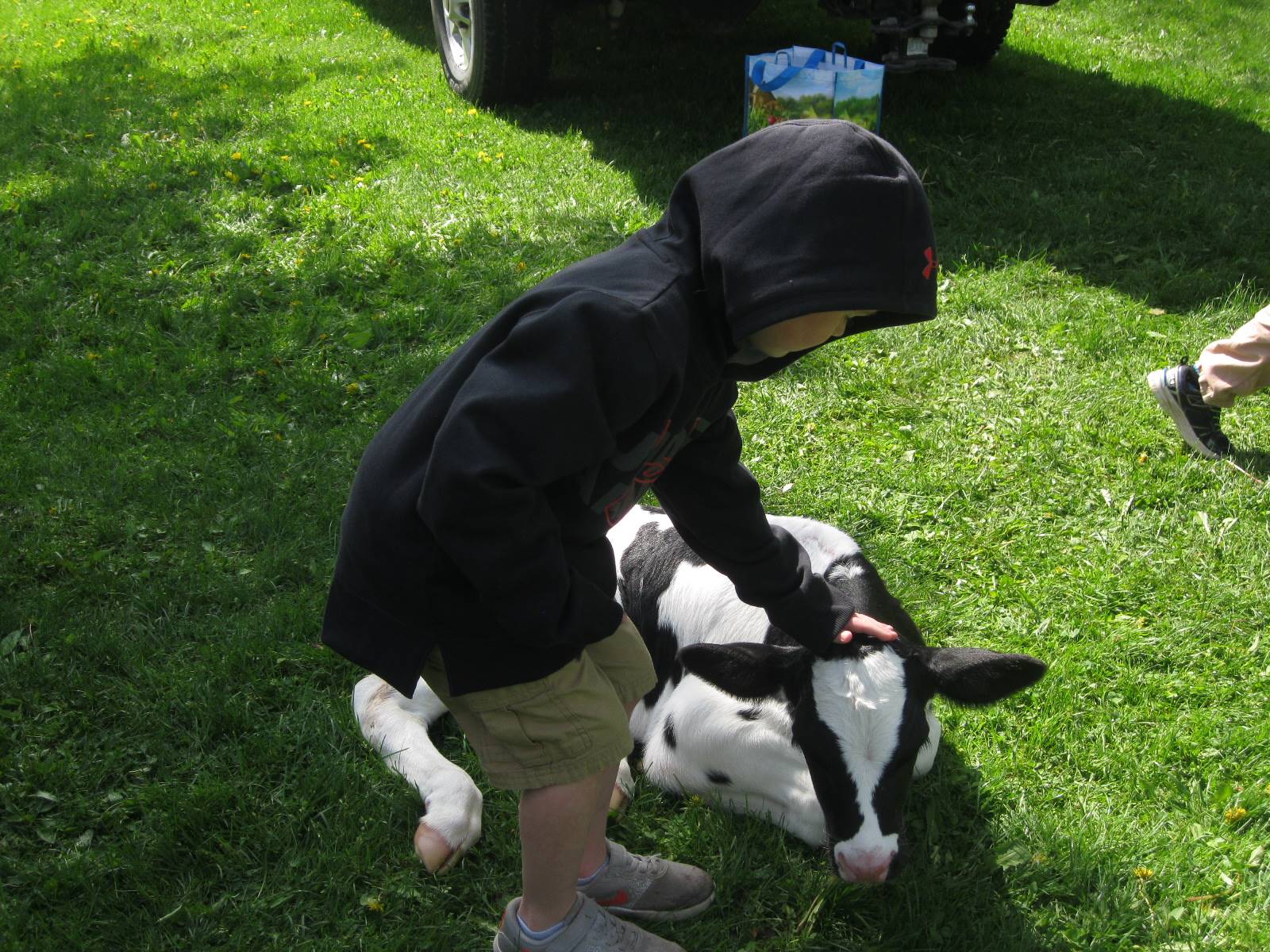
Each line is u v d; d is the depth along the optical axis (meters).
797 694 2.33
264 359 4.33
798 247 1.67
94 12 9.31
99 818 2.54
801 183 1.68
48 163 6.05
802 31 8.33
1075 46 8.51
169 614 3.13
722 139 6.30
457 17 6.87
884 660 2.28
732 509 2.17
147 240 5.17
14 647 2.98
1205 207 5.63
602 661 2.15
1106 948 2.33
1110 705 2.97
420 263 4.99
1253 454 4.00
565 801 1.95
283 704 2.90
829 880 2.46
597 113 6.67
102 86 7.31
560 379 1.65
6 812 2.54
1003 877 2.49
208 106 6.86
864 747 2.23
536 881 2.03
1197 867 2.52
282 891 2.41
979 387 4.34
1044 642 3.17
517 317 1.77
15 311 4.61
